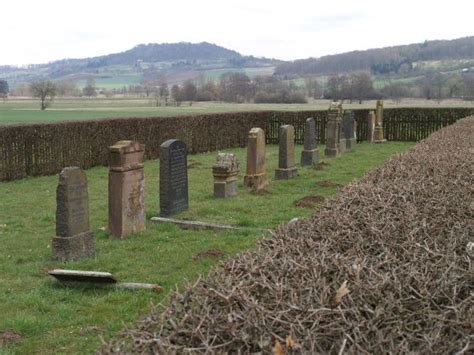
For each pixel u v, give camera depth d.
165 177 12.06
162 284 8.02
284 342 2.85
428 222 5.64
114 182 10.42
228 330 2.94
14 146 18.66
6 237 10.80
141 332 3.05
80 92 100.69
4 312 7.01
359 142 30.45
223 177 14.49
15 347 6.07
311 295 3.38
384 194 6.97
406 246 4.75
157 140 24.83
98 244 10.05
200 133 27.31
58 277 7.83
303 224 5.48
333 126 23.62
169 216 12.14
